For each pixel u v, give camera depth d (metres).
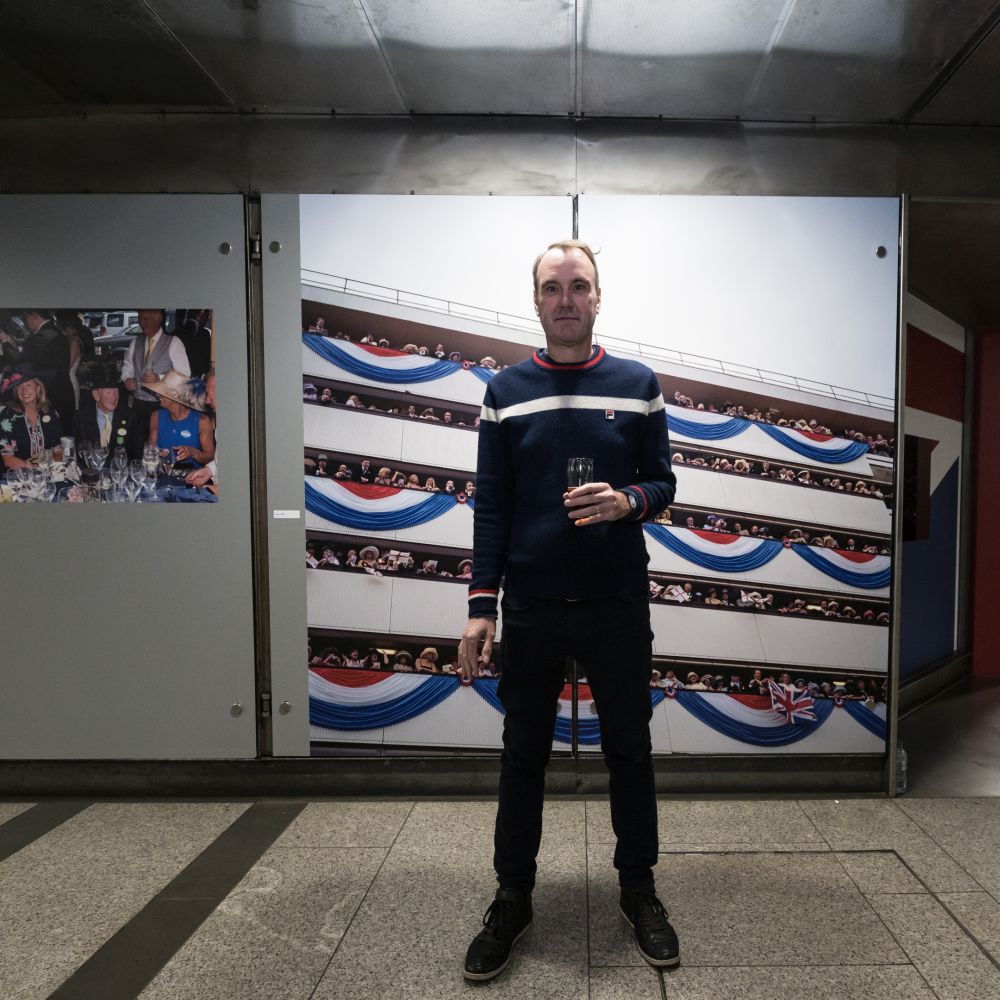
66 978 1.39
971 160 2.32
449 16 1.86
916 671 3.39
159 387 2.25
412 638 2.27
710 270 2.24
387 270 2.23
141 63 2.07
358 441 2.25
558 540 1.36
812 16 1.85
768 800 2.23
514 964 1.42
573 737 2.26
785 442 2.26
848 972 1.38
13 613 2.28
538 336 2.24
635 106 2.27
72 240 2.24
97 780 2.31
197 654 2.28
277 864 1.84
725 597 2.27
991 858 1.83
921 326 3.28
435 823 2.08
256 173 2.30
